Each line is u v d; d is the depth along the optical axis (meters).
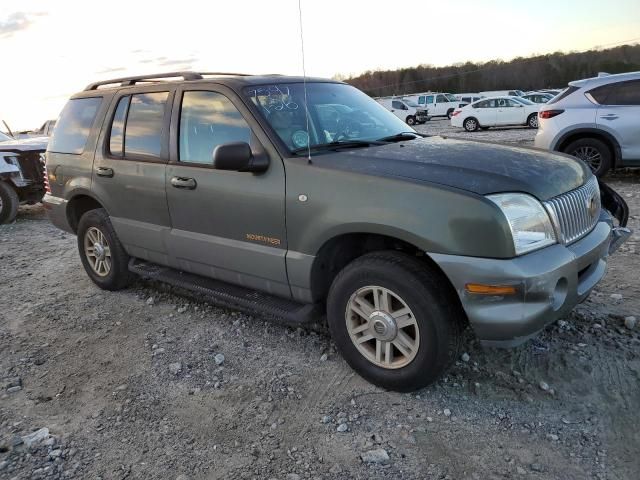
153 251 4.54
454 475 2.58
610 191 4.05
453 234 2.83
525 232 2.85
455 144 3.75
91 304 5.00
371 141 3.85
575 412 2.96
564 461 2.62
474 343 3.70
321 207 3.26
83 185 5.01
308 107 3.95
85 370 3.79
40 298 5.27
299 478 2.62
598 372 3.29
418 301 2.98
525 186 2.94
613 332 3.72
